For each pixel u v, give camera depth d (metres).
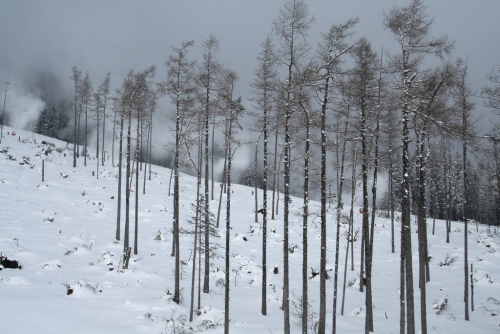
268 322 14.41
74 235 25.08
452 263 27.05
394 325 15.05
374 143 15.12
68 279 16.05
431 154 14.66
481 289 20.53
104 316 11.98
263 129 16.28
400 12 11.96
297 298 18.42
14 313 10.75
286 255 12.98
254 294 18.58
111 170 49.72
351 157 16.33
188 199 42.31
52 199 32.75
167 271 20.48
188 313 14.02
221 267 22.47
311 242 31.80
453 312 16.77
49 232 24.61
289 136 13.15
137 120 26.34
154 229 30.88
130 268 19.70
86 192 37.59
